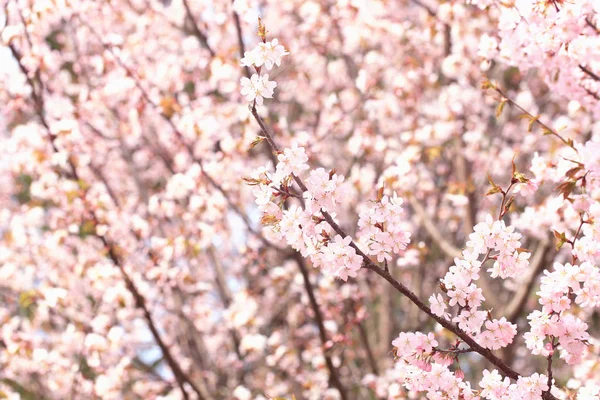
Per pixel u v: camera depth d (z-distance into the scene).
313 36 8.25
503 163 7.91
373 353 8.23
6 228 8.36
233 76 7.08
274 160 6.69
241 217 6.80
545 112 8.68
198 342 8.45
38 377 8.12
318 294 7.61
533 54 4.10
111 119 8.02
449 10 6.66
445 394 3.11
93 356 6.52
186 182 6.69
